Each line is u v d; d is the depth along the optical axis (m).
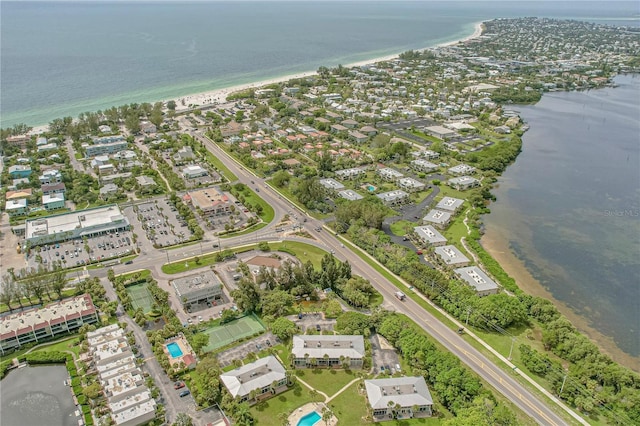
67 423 164.88
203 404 170.75
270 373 180.12
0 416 167.88
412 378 178.75
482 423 151.12
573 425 162.38
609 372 177.75
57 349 199.62
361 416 167.50
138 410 163.25
